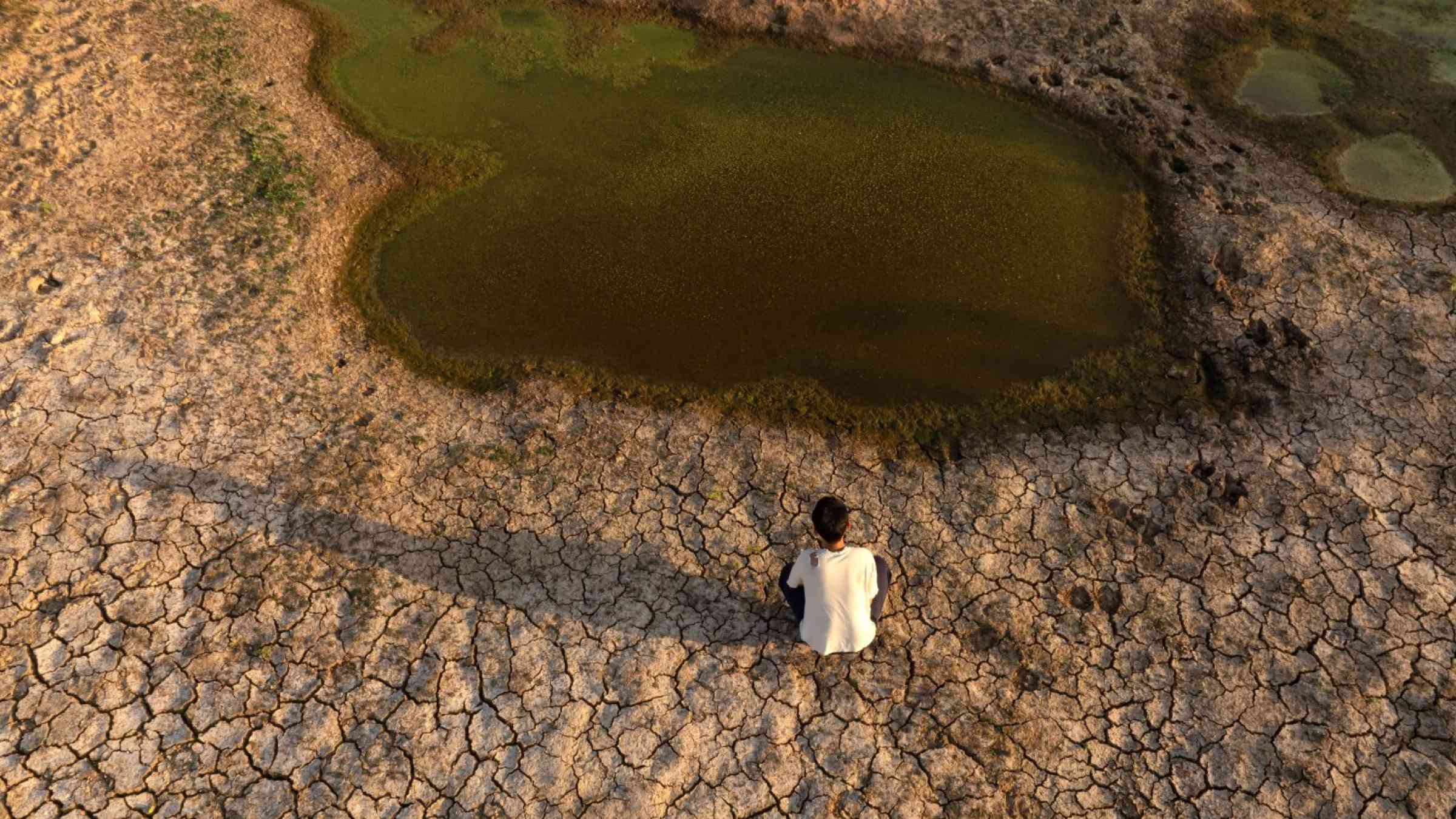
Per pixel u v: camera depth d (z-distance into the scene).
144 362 5.71
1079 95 8.16
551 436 5.71
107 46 7.89
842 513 4.43
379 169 7.46
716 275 6.78
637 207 7.30
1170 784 4.34
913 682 4.67
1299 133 7.72
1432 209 7.03
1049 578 5.07
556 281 6.71
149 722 4.34
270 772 4.25
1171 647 4.78
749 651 4.78
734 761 4.40
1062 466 5.60
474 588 4.94
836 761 4.41
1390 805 4.23
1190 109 7.98
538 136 7.90
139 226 6.47
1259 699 4.58
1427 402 5.76
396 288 6.62
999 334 6.38
